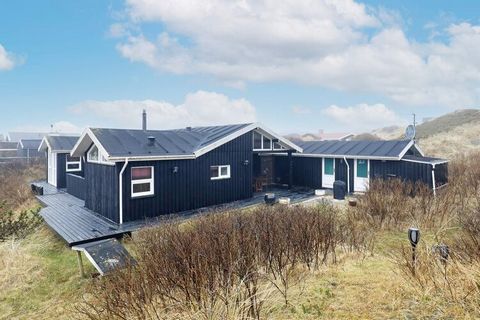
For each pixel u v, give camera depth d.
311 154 16.70
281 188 17.16
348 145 16.62
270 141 15.38
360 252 5.84
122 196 9.79
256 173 17.44
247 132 13.67
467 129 39.44
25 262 7.43
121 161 9.58
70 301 5.59
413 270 3.95
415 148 15.63
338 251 5.89
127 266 4.67
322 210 8.15
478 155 19.30
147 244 6.01
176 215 10.52
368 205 8.63
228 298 3.45
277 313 3.57
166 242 5.18
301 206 8.57
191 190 11.55
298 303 3.79
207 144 11.96
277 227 5.66
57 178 17.95
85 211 11.63
